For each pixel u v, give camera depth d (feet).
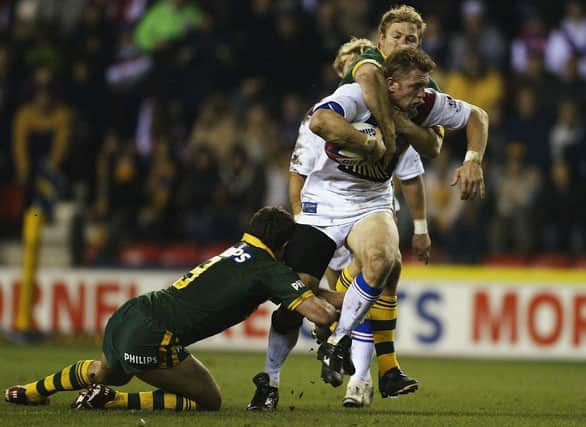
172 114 189.98
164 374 70.90
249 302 70.59
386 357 77.97
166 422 66.18
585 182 172.04
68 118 185.26
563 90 186.09
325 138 71.20
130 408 72.28
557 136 175.94
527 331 148.66
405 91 72.13
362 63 73.41
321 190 76.84
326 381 70.74
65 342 153.89
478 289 149.18
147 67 193.98
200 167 177.17
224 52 191.11
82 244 169.07
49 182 173.68
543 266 165.17
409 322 149.48
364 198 76.54
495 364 137.08
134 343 69.56
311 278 75.20
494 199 170.40
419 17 77.61
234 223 172.86
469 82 181.88
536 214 169.07
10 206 181.27
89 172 189.78
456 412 78.79
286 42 190.08
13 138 190.19
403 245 165.89
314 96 187.62
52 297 154.71
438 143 75.25
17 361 118.93
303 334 148.66
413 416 74.23
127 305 71.00
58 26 206.18
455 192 169.68
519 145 175.83
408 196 83.82
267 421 67.82
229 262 70.59
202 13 195.93
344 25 191.93
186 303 70.13
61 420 66.69
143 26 195.72
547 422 72.49
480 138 75.05
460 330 149.28
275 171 175.83
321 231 76.02
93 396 71.72
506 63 191.62
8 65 196.95
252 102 186.50
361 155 71.92
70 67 197.67
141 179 180.75
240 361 128.98
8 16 207.41
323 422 68.13
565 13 200.95
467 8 189.78
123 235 176.96
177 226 177.06
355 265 77.46
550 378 115.85
